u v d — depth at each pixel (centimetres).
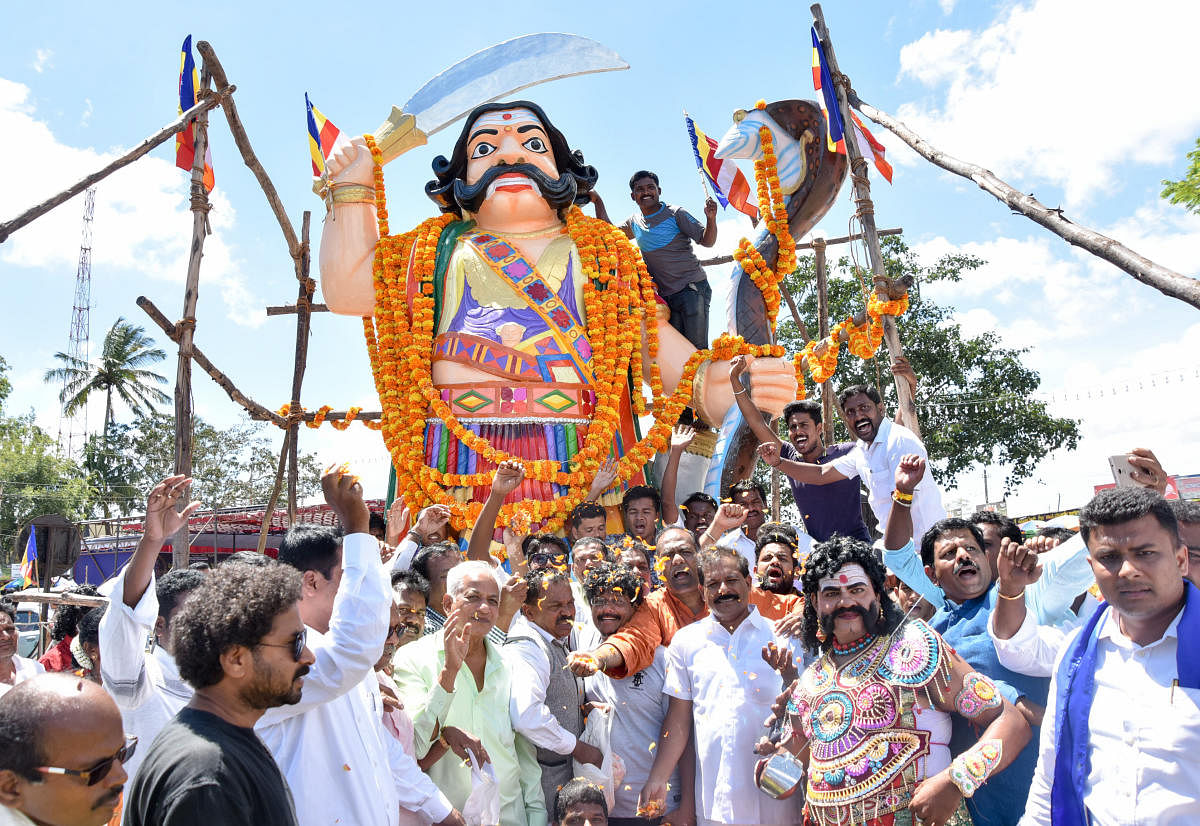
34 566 1268
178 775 224
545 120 977
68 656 655
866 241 703
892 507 494
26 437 3772
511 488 607
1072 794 297
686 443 795
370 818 307
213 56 788
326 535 345
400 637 471
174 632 252
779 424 1017
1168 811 274
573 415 864
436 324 905
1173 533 289
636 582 493
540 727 433
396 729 384
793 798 417
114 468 3984
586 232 924
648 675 482
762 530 585
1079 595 455
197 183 788
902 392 681
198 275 787
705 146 939
